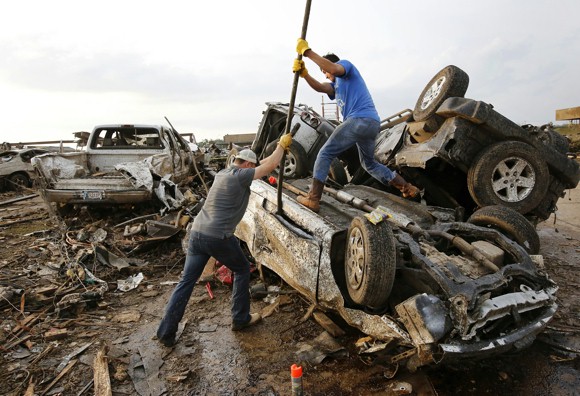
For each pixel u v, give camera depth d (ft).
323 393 9.82
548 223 26.04
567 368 10.67
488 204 15.05
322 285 11.64
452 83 16.05
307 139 20.53
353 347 11.64
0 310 14.16
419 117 17.15
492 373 10.49
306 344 11.94
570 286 15.66
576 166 16.05
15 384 10.32
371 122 13.65
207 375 10.62
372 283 9.60
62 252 19.56
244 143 67.00
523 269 10.52
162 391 10.00
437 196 17.81
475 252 10.84
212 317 13.92
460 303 8.82
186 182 32.78
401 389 9.73
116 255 19.22
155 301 15.42
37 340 12.41
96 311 14.55
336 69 13.05
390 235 9.99
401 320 9.32
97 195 24.12
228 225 12.00
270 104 22.44
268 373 10.65
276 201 14.60
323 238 11.75
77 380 10.50
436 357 8.77
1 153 43.68
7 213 31.22
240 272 12.74
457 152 15.03
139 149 28.94
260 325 13.21
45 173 24.21
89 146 28.94
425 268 10.09
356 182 19.30
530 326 9.52
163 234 20.66
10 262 18.76
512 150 14.88
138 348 11.95
